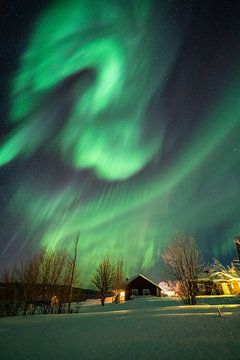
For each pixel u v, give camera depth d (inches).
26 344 296.0
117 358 215.8
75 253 1124.5
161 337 282.5
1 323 527.8
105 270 1560.0
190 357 203.2
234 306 596.7
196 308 603.5
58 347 271.3
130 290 2059.5
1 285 916.0
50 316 698.8
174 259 893.2
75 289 1114.7
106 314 660.1
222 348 219.5
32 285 951.0
